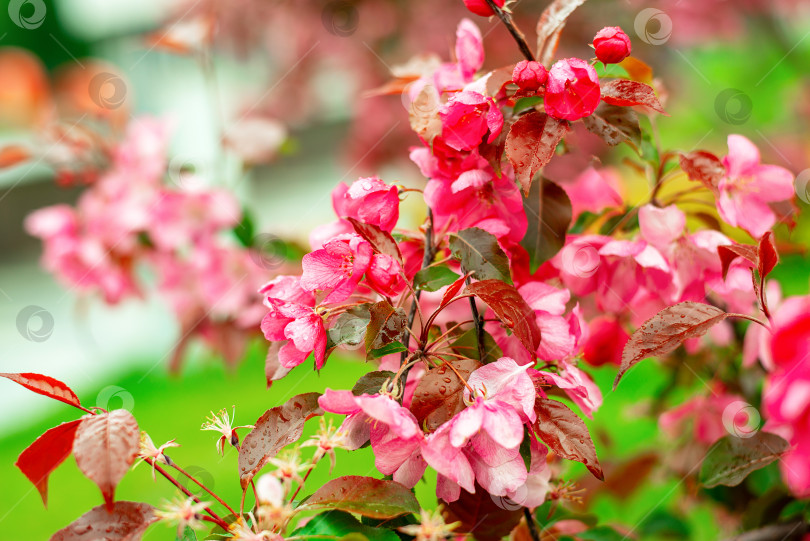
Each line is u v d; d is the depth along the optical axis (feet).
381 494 3.14
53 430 3.12
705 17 9.10
